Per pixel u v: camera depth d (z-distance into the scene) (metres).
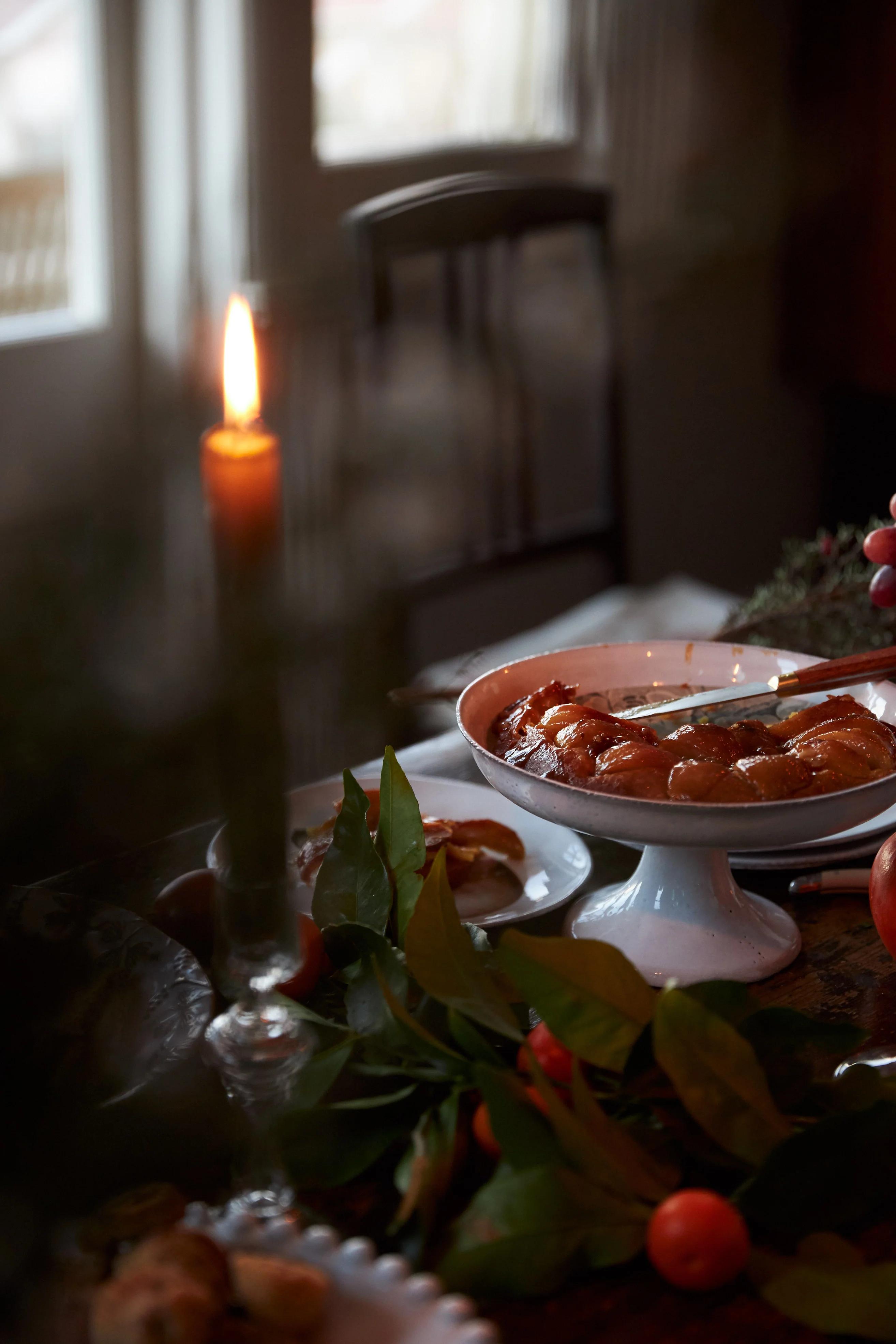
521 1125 0.93
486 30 3.39
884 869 1.12
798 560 1.59
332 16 3.10
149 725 2.92
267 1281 0.87
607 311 2.77
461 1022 0.98
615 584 2.83
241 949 0.91
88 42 2.88
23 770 2.80
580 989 0.96
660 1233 0.91
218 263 3.04
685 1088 0.94
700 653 1.27
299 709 3.20
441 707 2.20
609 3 3.47
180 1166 1.00
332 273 3.21
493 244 3.41
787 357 4.07
